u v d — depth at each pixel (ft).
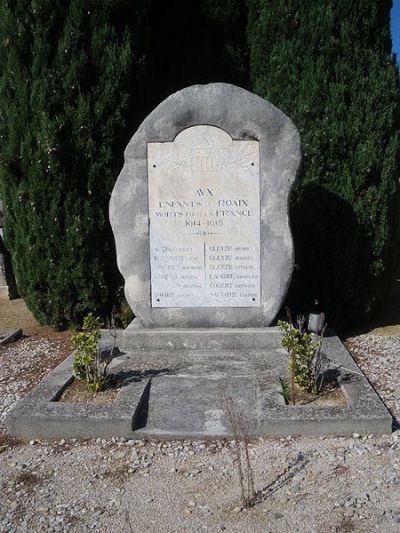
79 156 20.06
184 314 18.22
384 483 10.59
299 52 21.06
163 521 9.78
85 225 20.40
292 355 13.84
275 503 10.13
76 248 20.48
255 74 22.79
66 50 19.38
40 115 19.62
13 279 28.55
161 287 18.21
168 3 23.59
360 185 20.62
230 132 17.37
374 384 15.53
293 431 12.55
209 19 23.47
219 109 17.26
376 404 13.12
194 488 10.72
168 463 11.67
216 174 17.61
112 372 15.70
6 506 10.36
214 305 18.13
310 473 11.02
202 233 17.89
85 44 19.76
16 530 9.64
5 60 19.99
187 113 17.35
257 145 17.38
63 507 10.27
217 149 17.51
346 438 12.41
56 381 14.98
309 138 20.70
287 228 17.63
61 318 21.65
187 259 18.03
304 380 13.84
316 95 20.59
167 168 17.70
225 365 16.11
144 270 18.19
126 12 20.30
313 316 18.02
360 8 20.18
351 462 11.37
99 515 10.01
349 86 20.48
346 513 9.75
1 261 28.53
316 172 20.72
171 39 24.14
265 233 17.74
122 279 21.81
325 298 21.54
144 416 13.43
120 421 12.71
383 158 20.59
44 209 20.31
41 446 12.59
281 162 17.37
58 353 19.30
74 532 9.55
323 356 15.30
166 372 15.66
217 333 17.56
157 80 23.18
